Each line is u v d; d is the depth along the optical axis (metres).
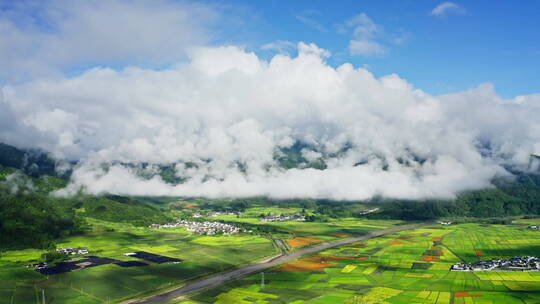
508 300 188.50
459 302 188.00
